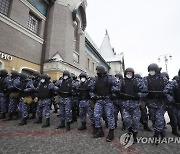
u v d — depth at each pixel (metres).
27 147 3.43
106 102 4.23
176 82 4.55
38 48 11.04
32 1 10.59
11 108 6.08
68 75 5.39
